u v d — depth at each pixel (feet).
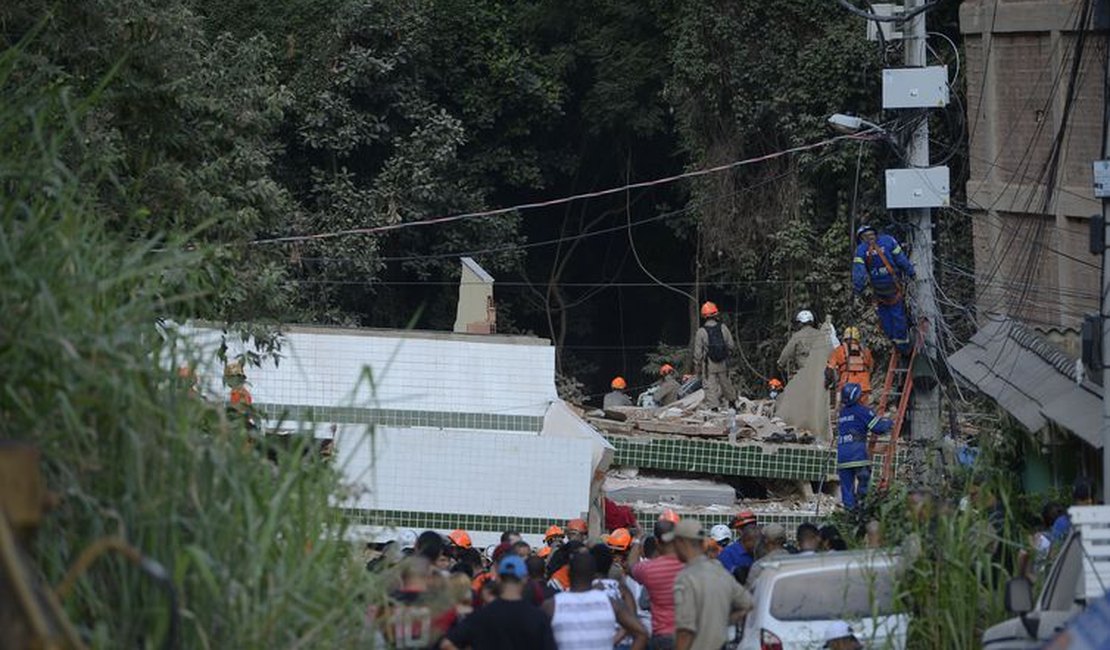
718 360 296.10
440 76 386.73
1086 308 184.44
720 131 352.49
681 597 107.04
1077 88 183.73
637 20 392.47
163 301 74.33
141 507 65.72
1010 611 98.53
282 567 68.69
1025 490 165.68
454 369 242.78
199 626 64.28
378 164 372.99
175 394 72.43
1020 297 202.49
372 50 359.25
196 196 147.23
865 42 329.52
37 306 66.33
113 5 139.44
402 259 361.71
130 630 64.85
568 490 224.33
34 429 65.62
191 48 161.17
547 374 244.42
